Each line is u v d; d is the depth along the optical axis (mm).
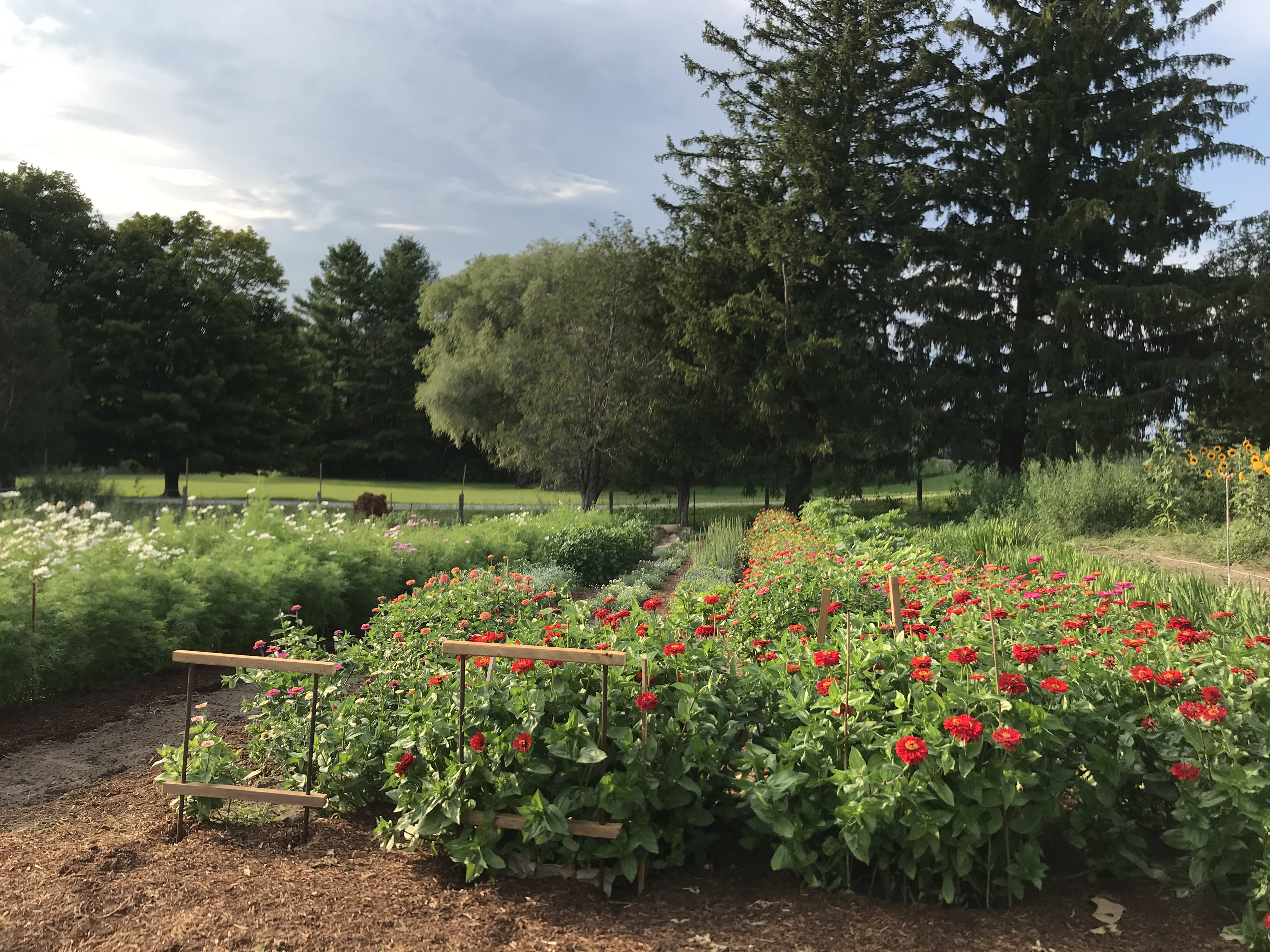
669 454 26625
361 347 64062
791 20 27359
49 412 30922
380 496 19625
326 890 3066
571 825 3039
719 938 2744
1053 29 25328
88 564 7082
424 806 3158
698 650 3660
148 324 36750
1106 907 2945
